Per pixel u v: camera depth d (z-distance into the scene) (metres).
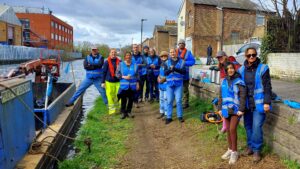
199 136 6.83
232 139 5.27
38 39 64.81
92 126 8.52
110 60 9.51
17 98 4.88
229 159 5.40
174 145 6.68
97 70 9.84
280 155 5.16
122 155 6.29
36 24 72.44
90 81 9.88
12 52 34.66
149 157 6.13
